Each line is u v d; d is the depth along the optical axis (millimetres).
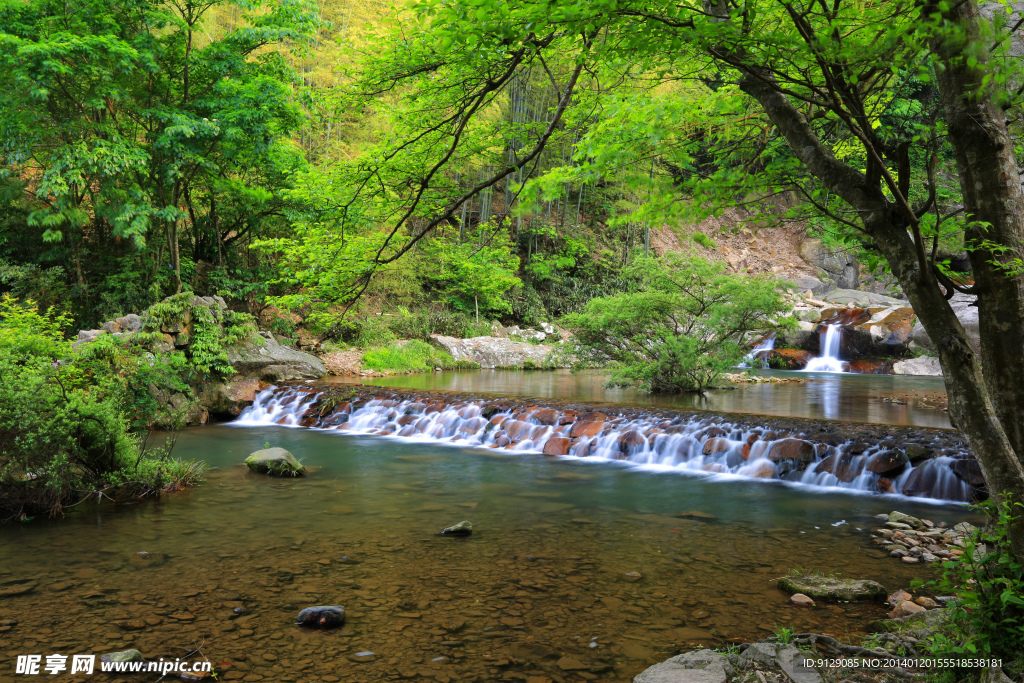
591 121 4211
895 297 27312
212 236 19609
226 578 4211
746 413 10016
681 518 5758
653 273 13703
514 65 3465
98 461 6508
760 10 2682
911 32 2082
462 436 10148
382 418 11195
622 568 4438
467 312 24625
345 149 22812
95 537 5113
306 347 18625
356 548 4859
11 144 14203
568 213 30109
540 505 6207
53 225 15555
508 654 3164
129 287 16250
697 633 3402
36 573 4289
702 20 2357
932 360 19531
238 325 13000
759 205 3410
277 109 15961
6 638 3303
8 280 16328
